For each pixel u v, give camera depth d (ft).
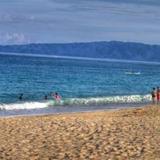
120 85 352.90
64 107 168.86
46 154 57.88
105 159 54.54
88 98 198.90
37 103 170.71
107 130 79.30
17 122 94.07
